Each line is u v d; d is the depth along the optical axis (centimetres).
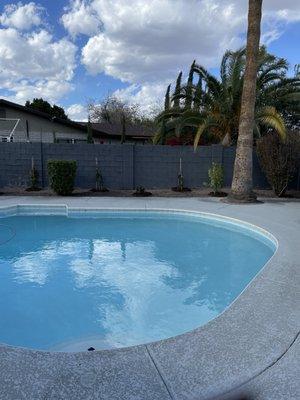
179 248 764
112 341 404
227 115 1556
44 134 2433
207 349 312
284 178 1255
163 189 1438
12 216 1035
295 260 567
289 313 384
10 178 1426
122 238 841
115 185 1438
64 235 862
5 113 2319
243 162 1134
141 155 1430
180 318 456
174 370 282
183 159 1441
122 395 254
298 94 1562
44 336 418
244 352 308
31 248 765
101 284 574
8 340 410
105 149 1415
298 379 273
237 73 1500
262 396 256
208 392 258
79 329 431
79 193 1317
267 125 1412
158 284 574
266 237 777
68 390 258
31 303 507
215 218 958
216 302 505
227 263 669
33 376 274
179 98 1720
